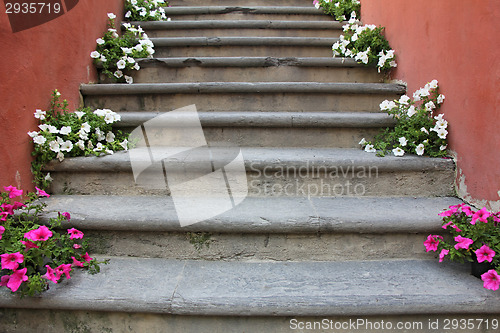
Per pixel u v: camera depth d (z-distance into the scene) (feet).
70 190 6.26
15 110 5.54
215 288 4.66
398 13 8.42
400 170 6.20
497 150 5.16
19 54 5.64
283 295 4.50
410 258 5.42
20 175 5.66
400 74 8.32
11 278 4.20
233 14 11.98
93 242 5.46
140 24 10.75
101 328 4.65
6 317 4.64
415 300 4.41
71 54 7.34
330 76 8.96
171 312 4.44
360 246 5.41
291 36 11.10
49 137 5.98
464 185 5.95
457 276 4.91
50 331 4.66
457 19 6.05
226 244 5.41
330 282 4.81
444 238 5.36
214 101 7.98
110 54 8.64
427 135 6.56
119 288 4.62
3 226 4.58
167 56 9.87
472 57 5.67
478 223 4.65
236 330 4.59
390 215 5.40
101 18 9.00
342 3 11.73
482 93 5.45
